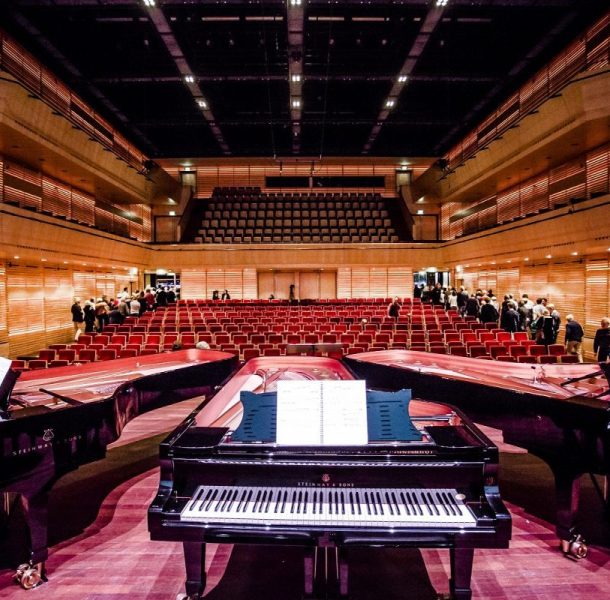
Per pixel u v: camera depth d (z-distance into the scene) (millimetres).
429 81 14805
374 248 19188
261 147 21812
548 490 3602
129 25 11539
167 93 15961
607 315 10562
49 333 13086
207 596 2406
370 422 2295
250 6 10789
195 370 4820
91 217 16656
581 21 10969
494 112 16281
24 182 12586
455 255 18000
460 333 9219
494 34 11992
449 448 2096
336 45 12953
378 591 2441
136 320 12055
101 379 4438
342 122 17016
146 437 4996
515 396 3082
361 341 9289
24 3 10125
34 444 2496
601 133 10359
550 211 11109
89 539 2973
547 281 13188
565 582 2504
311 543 1975
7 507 2994
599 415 2555
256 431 2275
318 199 23047
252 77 13711
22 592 2455
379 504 2070
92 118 15477
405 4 10523
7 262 11164
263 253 19062
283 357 5059
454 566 2180
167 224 22078
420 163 22641
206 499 2115
